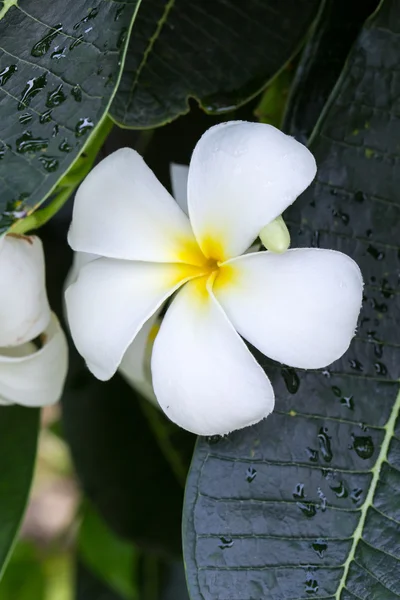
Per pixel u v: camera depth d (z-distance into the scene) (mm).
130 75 610
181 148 663
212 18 609
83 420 731
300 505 569
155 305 570
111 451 733
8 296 575
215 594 563
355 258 575
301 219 575
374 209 575
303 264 556
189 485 569
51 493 1241
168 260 572
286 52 612
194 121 657
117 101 608
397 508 567
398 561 564
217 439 571
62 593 989
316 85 601
